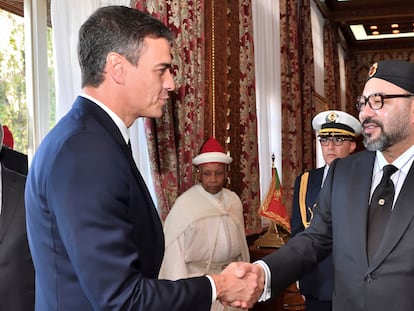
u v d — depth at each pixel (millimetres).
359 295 1663
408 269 1597
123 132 1530
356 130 3035
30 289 1837
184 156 3281
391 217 1639
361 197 1733
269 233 3982
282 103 5824
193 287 1486
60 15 2516
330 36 9492
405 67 1676
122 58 1474
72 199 1293
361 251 1676
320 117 3135
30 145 2529
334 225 1789
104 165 1340
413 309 1593
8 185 1895
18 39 2504
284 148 5770
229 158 3234
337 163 1912
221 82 3941
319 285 2707
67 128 1398
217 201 3195
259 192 4762
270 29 5602
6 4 2424
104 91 1498
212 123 3807
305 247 1972
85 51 1498
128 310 1312
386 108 1667
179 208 3053
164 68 1530
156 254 1562
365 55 12680
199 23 3488
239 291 1711
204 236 3066
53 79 2666
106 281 1293
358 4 9664
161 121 3066
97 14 1504
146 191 1528
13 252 1816
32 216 1418
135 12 1513
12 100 2449
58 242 1366
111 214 1322
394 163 1728
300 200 3059
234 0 4383
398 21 10352
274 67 5742
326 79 9234
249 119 4641
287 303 3777
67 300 1367
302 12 7016
